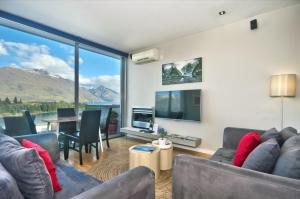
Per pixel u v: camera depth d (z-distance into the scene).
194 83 3.66
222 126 3.29
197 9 2.70
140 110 4.59
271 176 0.95
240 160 1.53
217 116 3.35
